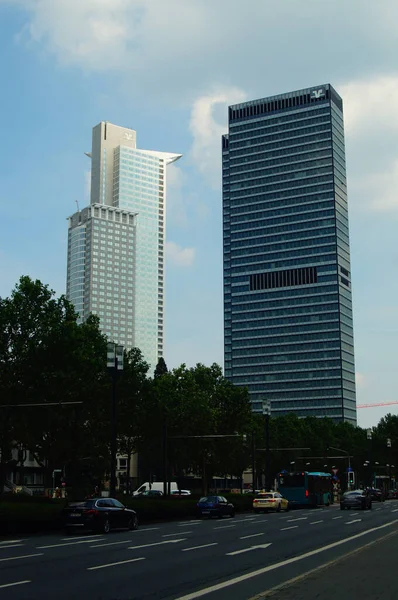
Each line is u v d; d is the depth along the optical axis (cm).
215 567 1803
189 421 7406
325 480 7769
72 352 4981
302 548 2338
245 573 1677
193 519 4828
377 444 13850
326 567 1727
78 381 5366
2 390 4762
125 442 7500
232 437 8125
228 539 2769
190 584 1486
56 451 5575
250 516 5141
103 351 6234
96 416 5947
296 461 12100
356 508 6288
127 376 6291
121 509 3478
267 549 2308
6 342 4875
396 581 1473
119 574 1661
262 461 11481
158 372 12462
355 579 1505
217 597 1289
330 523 3853
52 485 9462
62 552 2255
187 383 7844
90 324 6356
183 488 10538
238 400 8231
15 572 1702
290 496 6962
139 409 6412
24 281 5025
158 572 1698
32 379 4825
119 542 2678
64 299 5188
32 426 4888
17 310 4900
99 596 1316
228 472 10475
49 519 3475
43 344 4828
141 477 11562
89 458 6594
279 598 1241
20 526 3312
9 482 8806
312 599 1230
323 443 13150
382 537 2708
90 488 6956
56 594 1341
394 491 12200
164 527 3762
